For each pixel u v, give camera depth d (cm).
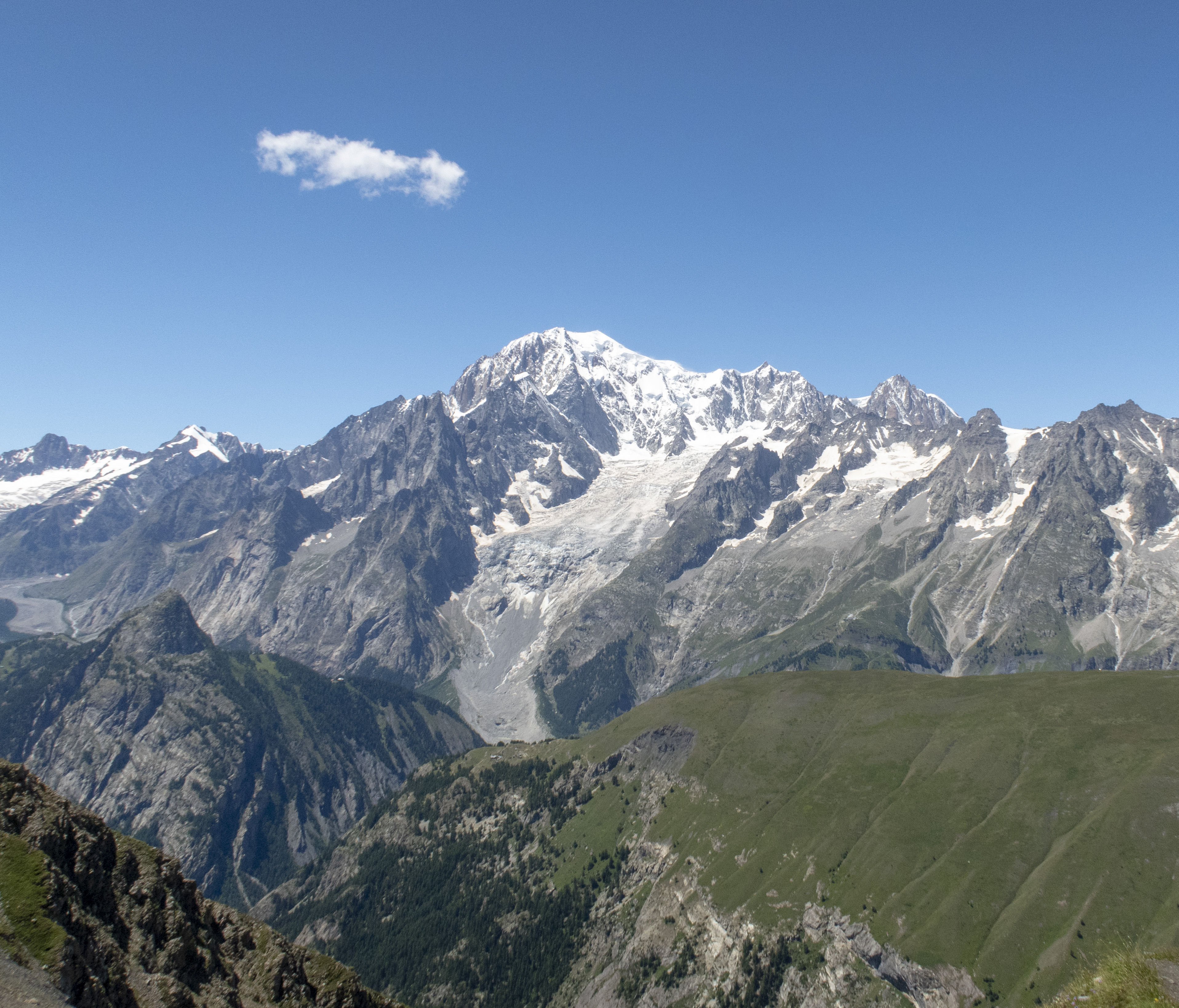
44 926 7456
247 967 10819
